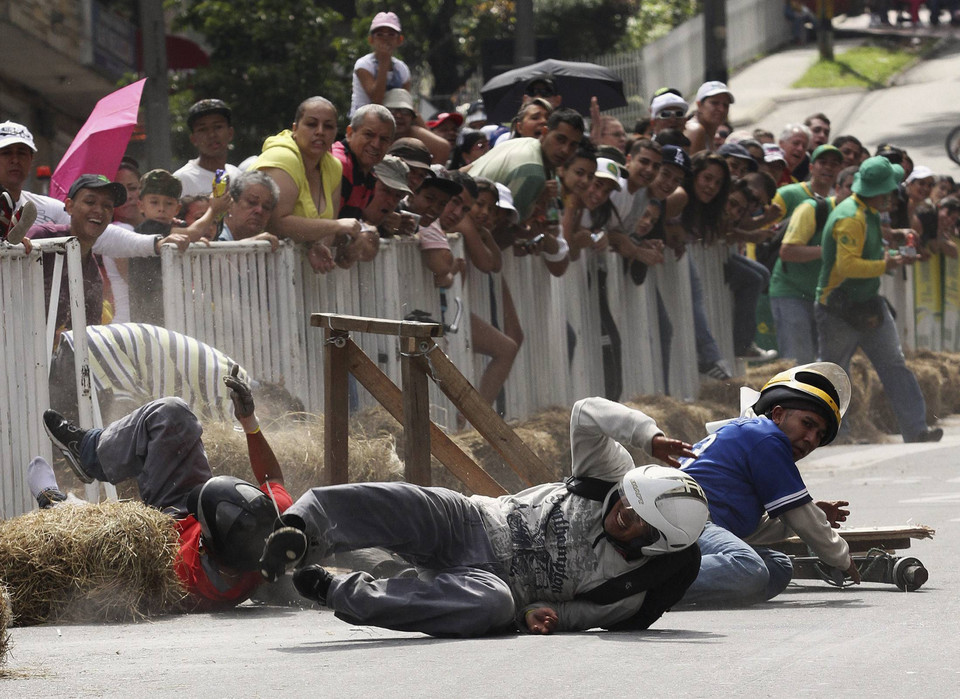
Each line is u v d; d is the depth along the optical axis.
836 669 11.78
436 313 28.89
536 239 32.12
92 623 16.41
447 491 14.38
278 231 25.28
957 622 14.90
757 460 17.78
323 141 25.70
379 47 32.31
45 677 12.09
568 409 31.58
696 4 124.44
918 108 111.31
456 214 28.88
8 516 20.45
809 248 42.03
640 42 115.56
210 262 24.03
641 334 36.97
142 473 17.78
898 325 53.34
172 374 22.23
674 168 35.16
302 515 13.45
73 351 21.00
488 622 14.09
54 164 70.12
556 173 32.47
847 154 49.72
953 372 53.00
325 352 18.95
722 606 17.17
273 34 66.62
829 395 17.89
